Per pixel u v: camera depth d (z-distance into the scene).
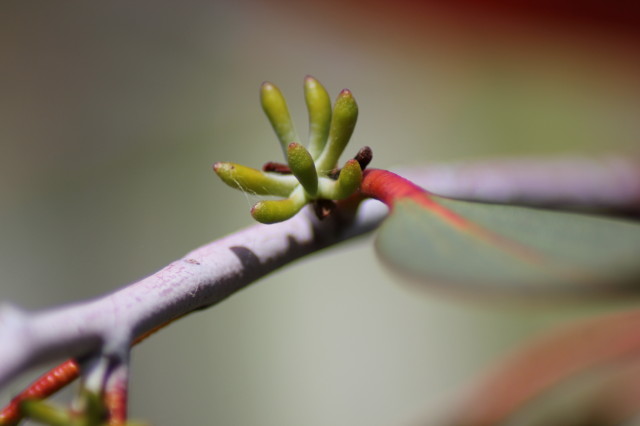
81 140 0.45
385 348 0.40
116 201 0.44
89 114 0.46
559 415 0.24
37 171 0.45
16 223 0.43
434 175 0.23
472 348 0.39
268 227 0.18
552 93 0.45
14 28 0.46
